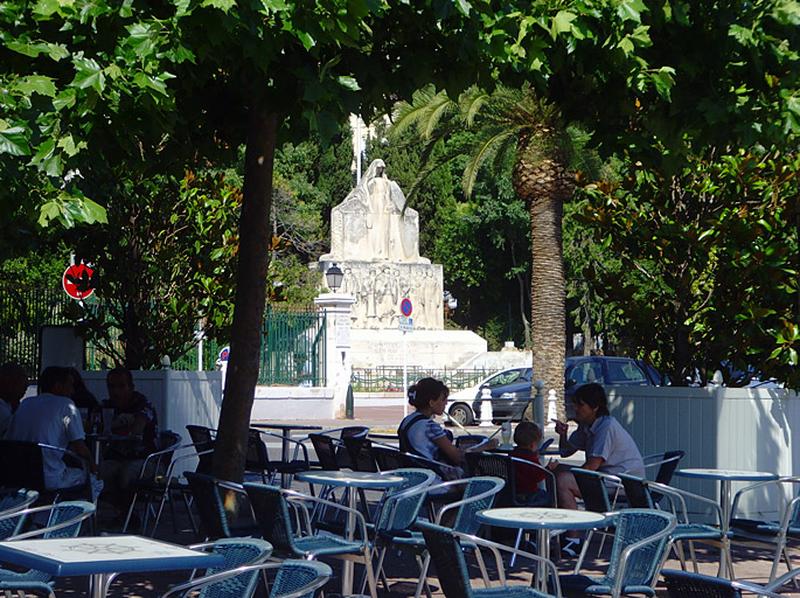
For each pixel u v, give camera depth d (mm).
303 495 9594
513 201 85125
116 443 14430
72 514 7754
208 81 12406
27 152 7930
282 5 8492
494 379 41875
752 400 15805
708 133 11688
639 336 17109
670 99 11195
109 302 20750
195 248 20547
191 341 21391
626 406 16422
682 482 15844
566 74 11836
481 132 27969
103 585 6039
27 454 11406
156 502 17672
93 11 8484
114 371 14461
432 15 10234
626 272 17578
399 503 10461
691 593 5676
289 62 9570
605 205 16922
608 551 13805
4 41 8406
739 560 13641
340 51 10258
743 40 11086
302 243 77750
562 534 13281
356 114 9438
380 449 12336
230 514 12016
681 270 16500
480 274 88688
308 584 5617
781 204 15977
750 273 15930
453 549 7219
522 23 10344
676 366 16875
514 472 11914
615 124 12086
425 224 91250
